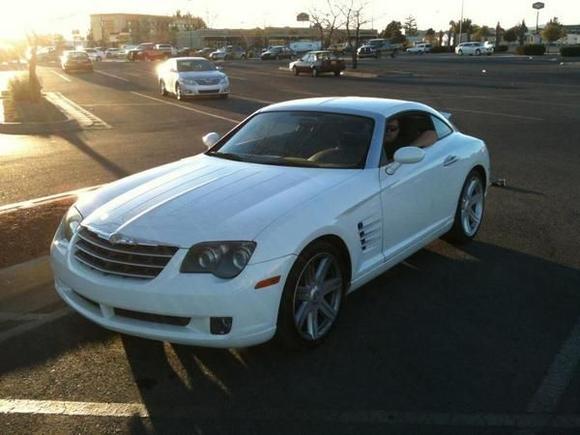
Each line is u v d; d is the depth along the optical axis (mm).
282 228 3469
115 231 3529
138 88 28031
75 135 13477
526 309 4367
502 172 8922
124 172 9203
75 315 4375
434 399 3271
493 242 5844
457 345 3855
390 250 4500
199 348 3855
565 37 102688
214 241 3336
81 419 3139
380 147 4504
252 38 106250
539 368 3570
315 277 3725
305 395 3332
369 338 3957
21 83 20766
